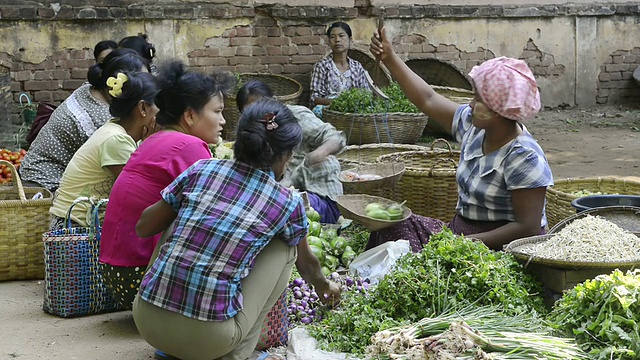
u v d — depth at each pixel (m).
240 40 10.35
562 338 3.44
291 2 10.54
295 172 5.73
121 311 4.65
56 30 9.28
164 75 4.13
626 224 4.50
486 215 4.47
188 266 3.44
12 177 5.70
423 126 8.90
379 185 5.34
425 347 3.30
